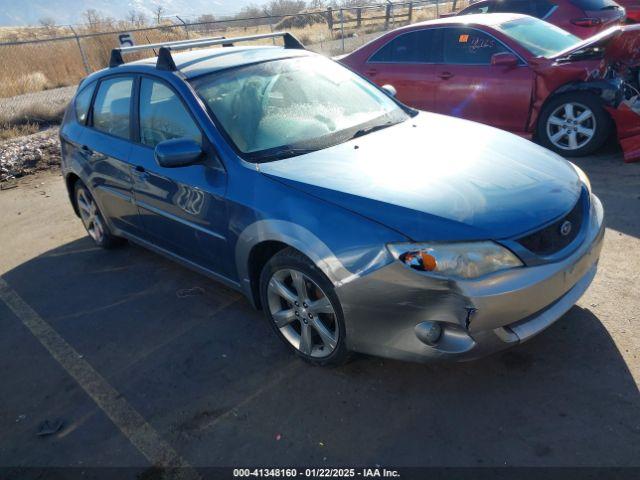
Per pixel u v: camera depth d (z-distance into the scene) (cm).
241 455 252
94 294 421
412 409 264
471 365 288
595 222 280
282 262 282
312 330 294
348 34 2141
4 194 694
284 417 270
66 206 627
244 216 294
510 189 263
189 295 400
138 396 300
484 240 235
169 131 352
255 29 2592
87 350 350
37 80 1484
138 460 257
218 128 320
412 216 244
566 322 310
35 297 429
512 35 597
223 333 347
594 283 345
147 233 404
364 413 266
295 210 270
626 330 297
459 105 632
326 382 290
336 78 389
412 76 660
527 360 286
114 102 409
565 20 842
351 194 261
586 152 569
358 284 249
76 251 505
